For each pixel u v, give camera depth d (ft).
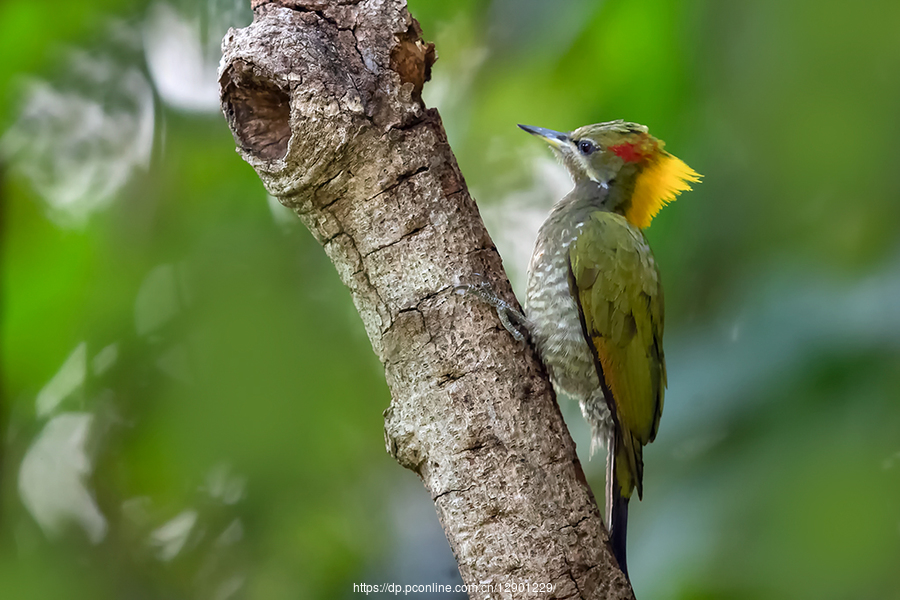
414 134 17.81
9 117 27.66
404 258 17.67
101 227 27.50
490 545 16.84
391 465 29.68
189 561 28.12
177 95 28.27
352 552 28.53
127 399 25.85
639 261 26.89
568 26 21.57
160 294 26.30
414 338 17.65
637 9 21.12
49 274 27.37
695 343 21.16
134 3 27.68
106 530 28.53
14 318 26.96
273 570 28.12
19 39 27.20
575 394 27.71
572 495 17.21
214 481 25.63
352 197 17.65
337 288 25.82
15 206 27.96
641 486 24.93
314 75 16.85
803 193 19.72
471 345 17.57
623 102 21.81
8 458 27.86
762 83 19.45
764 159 20.01
